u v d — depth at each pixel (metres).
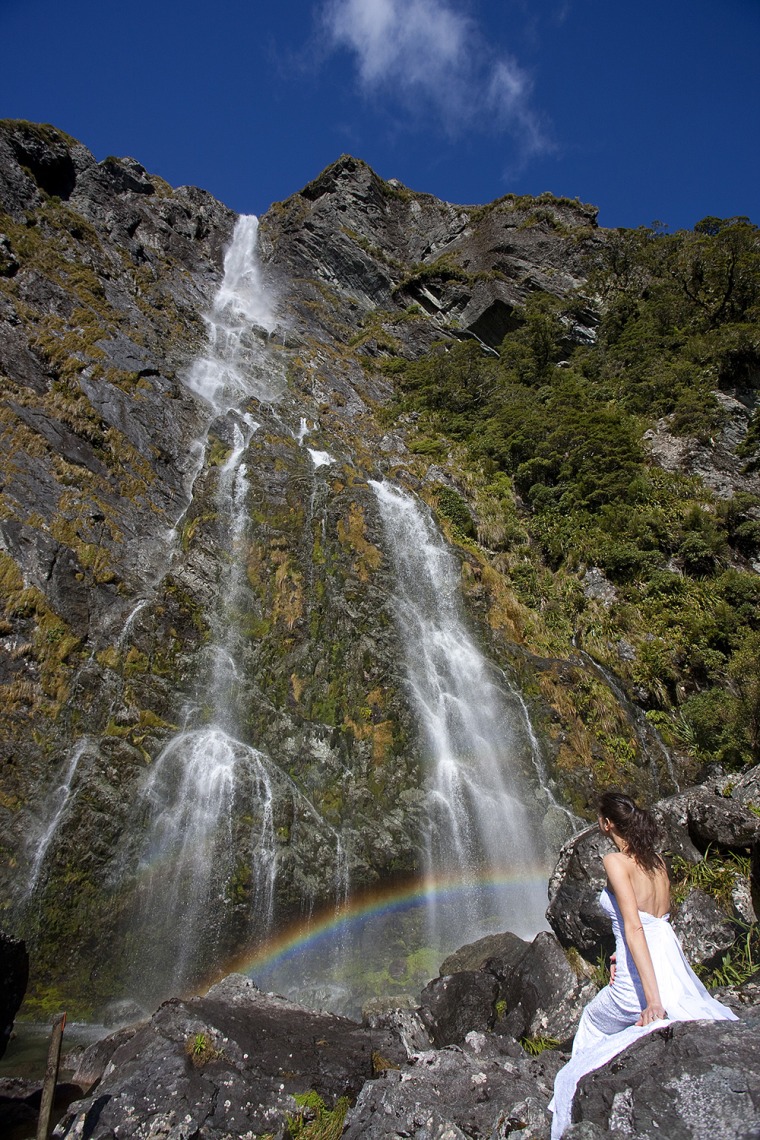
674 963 4.03
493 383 35.97
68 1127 5.19
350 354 40.69
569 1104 3.77
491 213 57.62
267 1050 5.94
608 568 24.23
